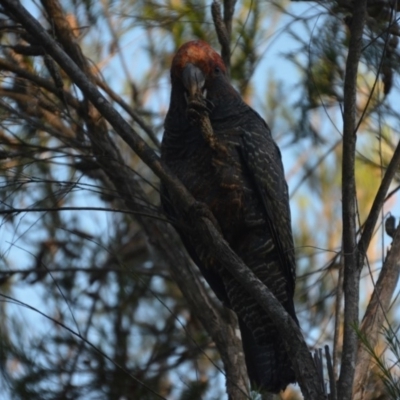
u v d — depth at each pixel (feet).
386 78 30.53
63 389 35.81
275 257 31.35
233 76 39.06
